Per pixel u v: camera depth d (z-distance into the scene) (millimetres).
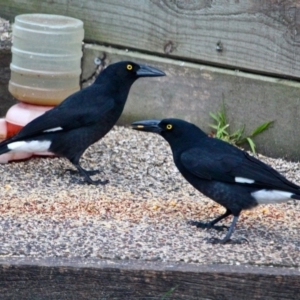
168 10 13078
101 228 9789
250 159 9883
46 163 12445
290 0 12219
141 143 13023
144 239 9500
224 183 9797
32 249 9078
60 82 12719
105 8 13570
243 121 12930
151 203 10836
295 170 12344
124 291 8742
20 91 12680
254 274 8703
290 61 12445
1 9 14391
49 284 8727
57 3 13922
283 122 12648
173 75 13234
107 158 12562
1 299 8742
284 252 9305
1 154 11844
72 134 11805
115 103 12117
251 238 9750
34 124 11812
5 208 10344
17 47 12664
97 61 13727
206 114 13141
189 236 9695
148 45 13398
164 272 8688
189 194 11289
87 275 8703
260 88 12688
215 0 12703
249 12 12523
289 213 10695
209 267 8789
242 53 12734
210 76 13000
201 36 12953
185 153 10070
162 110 13422
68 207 10508
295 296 8734
